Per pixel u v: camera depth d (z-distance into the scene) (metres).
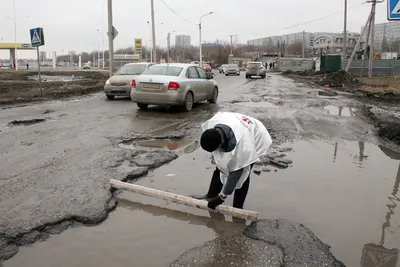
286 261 2.93
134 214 3.77
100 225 3.54
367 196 4.36
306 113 10.42
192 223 3.60
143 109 10.99
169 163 5.49
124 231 3.43
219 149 3.41
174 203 4.01
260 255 2.99
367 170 5.33
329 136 7.46
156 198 4.12
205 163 5.51
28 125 8.19
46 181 4.55
